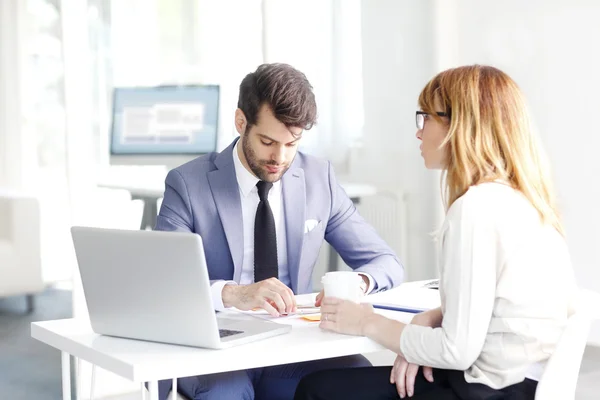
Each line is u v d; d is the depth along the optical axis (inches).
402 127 186.1
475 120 78.9
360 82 181.2
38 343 147.8
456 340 74.7
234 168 104.2
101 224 153.7
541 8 183.8
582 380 161.6
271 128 97.3
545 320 76.2
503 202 76.0
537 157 80.3
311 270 107.7
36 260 146.9
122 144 155.5
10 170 143.9
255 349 73.2
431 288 104.0
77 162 150.4
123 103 155.3
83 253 78.4
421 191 188.4
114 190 154.9
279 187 106.0
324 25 176.4
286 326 80.3
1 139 142.9
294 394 89.2
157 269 73.4
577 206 182.5
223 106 165.0
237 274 102.7
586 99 179.6
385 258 106.5
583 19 178.5
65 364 85.2
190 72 161.6
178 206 102.7
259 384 99.9
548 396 74.4
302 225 105.5
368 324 78.4
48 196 147.9
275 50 170.6
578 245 183.3
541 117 186.4
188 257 71.4
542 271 76.2
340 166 180.5
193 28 161.6
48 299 148.5
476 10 190.2
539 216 77.7
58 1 147.5
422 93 83.9
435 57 188.4
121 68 154.7
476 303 74.4
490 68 82.0
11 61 143.3
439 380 81.7
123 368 69.6
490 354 76.5
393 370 81.7
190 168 104.8
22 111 144.6
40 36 146.0
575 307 80.4
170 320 74.3
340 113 179.6
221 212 102.3
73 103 149.5
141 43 156.4
